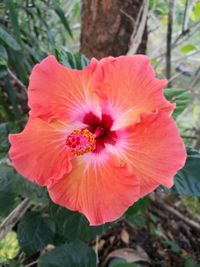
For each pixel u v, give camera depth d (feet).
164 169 0.50
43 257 0.72
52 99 0.52
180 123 1.37
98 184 0.54
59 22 1.31
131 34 0.96
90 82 0.51
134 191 0.51
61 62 0.65
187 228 1.07
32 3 1.01
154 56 1.20
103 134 0.56
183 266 0.95
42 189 0.70
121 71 0.50
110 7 0.92
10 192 0.72
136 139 0.51
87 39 0.99
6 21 0.97
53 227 0.77
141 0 0.92
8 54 0.90
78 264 0.72
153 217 1.03
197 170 0.66
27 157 0.53
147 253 0.96
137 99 0.51
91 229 0.68
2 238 0.71
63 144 0.54
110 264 0.86
